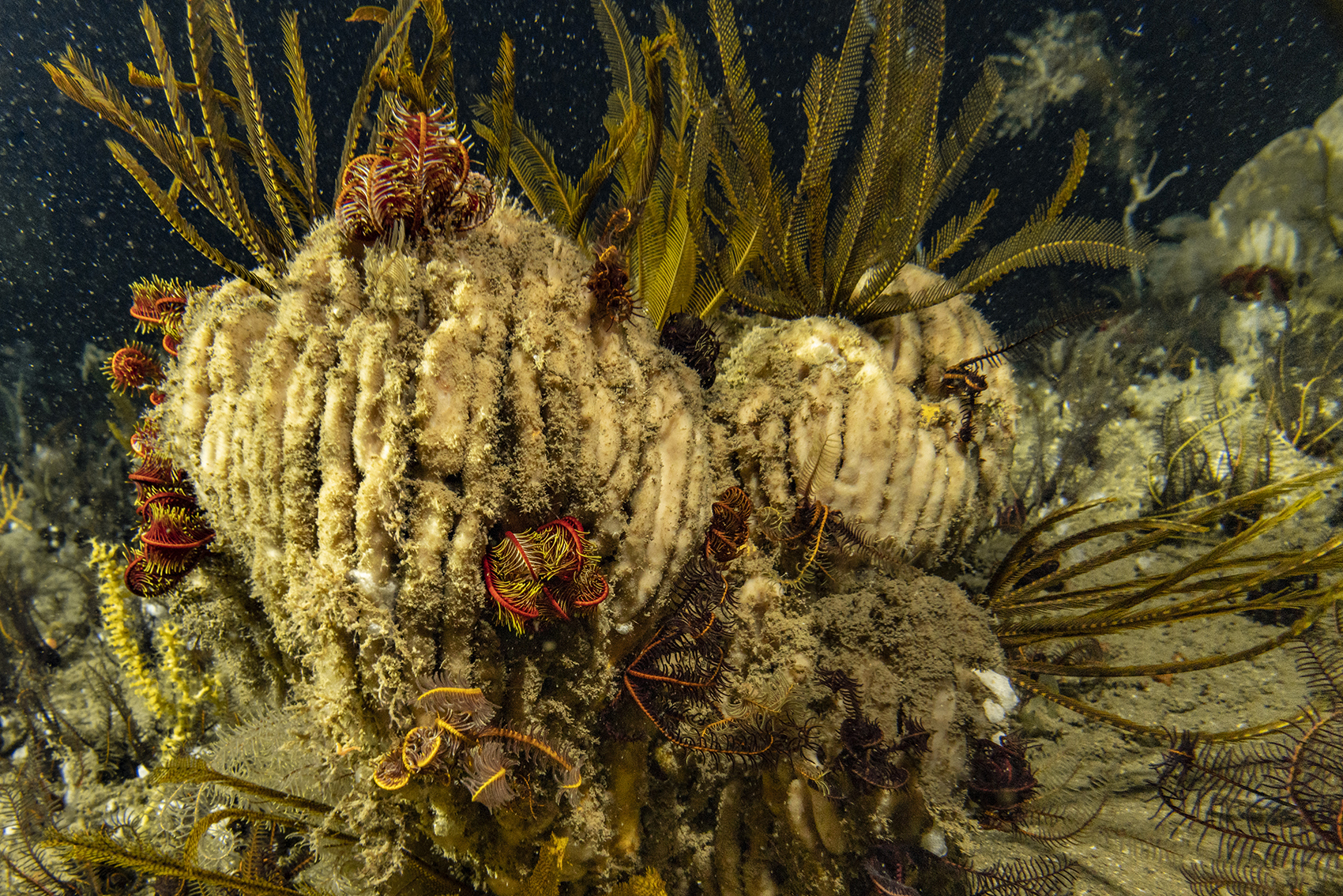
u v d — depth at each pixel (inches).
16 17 78.7
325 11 75.7
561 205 19.6
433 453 11.6
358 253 12.4
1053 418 42.9
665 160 18.8
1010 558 20.7
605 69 82.7
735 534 14.9
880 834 15.8
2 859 19.9
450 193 12.3
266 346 12.4
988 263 18.0
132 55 83.0
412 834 14.4
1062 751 21.6
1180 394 41.7
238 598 15.6
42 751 24.4
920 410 17.3
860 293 18.3
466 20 79.0
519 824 13.6
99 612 32.8
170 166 13.8
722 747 14.5
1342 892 16.1
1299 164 56.0
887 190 17.8
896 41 17.8
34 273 83.3
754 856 16.4
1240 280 54.9
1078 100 87.0
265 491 12.4
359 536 11.6
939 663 15.8
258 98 14.5
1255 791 17.4
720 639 14.8
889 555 16.4
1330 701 18.4
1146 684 24.0
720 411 16.8
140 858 13.7
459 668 12.2
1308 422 35.4
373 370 11.6
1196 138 89.7
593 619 13.4
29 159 81.4
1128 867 17.7
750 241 17.9
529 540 12.1
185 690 23.6
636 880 14.9
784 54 86.9
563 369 12.4
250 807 17.5
